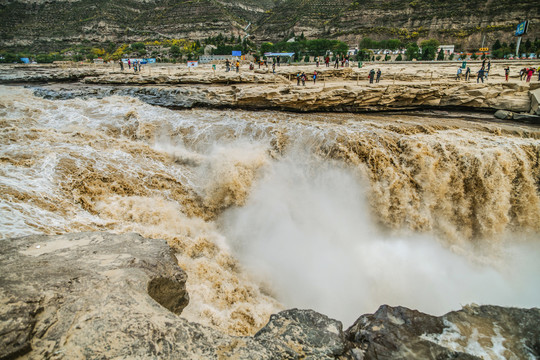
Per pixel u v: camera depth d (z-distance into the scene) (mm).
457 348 5289
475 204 15945
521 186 16031
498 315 5977
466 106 23344
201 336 4301
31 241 6074
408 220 16062
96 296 4406
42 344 3627
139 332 3934
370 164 16188
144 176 14125
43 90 30438
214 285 11320
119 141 16984
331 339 5102
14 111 20438
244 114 22922
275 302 12031
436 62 49938
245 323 10531
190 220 13625
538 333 5512
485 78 28672
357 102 23188
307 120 21109
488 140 17188
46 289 4363
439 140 16859
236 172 15383
